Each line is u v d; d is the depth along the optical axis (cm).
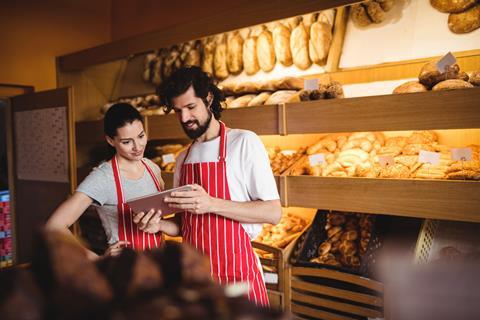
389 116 196
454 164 190
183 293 51
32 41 393
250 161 163
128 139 167
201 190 153
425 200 186
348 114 208
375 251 211
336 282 221
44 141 350
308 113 222
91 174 169
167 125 285
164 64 360
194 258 59
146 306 48
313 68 275
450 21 223
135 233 174
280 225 262
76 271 52
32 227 373
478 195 173
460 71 211
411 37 236
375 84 246
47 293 53
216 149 169
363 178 203
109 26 456
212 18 267
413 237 220
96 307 49
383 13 246
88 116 396
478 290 75
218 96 172
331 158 229
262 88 273
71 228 347
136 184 176
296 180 225
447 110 181
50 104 340
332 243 235
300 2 225
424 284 80
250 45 302
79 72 391
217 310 50
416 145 214
